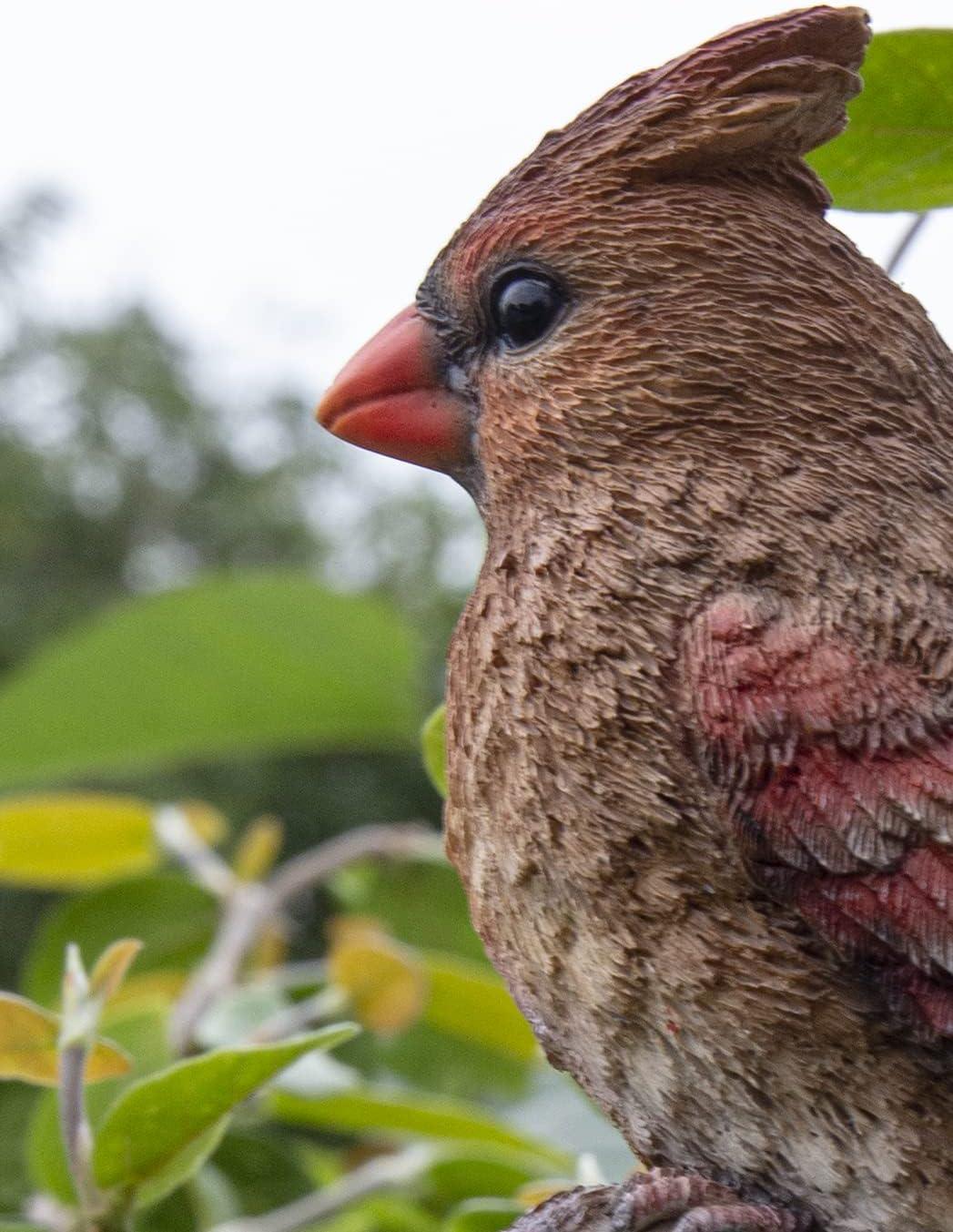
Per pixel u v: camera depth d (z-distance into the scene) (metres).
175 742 0.76
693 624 0.59
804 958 0.58
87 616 3.26
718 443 0.60
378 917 0.78
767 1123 0.59
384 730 0.76
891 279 0.61
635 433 0.60
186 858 0.76
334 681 0.75
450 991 0.72
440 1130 0.71
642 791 0.59
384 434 0.62
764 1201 0.59
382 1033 0.73
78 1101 0.62
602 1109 0.61
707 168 0.60
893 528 0.59
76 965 0.63
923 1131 0.58
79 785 2.36
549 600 0.60
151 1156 0.62
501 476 0.61
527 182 0.61
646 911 0.59
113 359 3.68
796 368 0.60
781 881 0.58
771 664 0.59
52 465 3.48
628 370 0.60
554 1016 0.60
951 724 0.58
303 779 2.52
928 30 0.62
